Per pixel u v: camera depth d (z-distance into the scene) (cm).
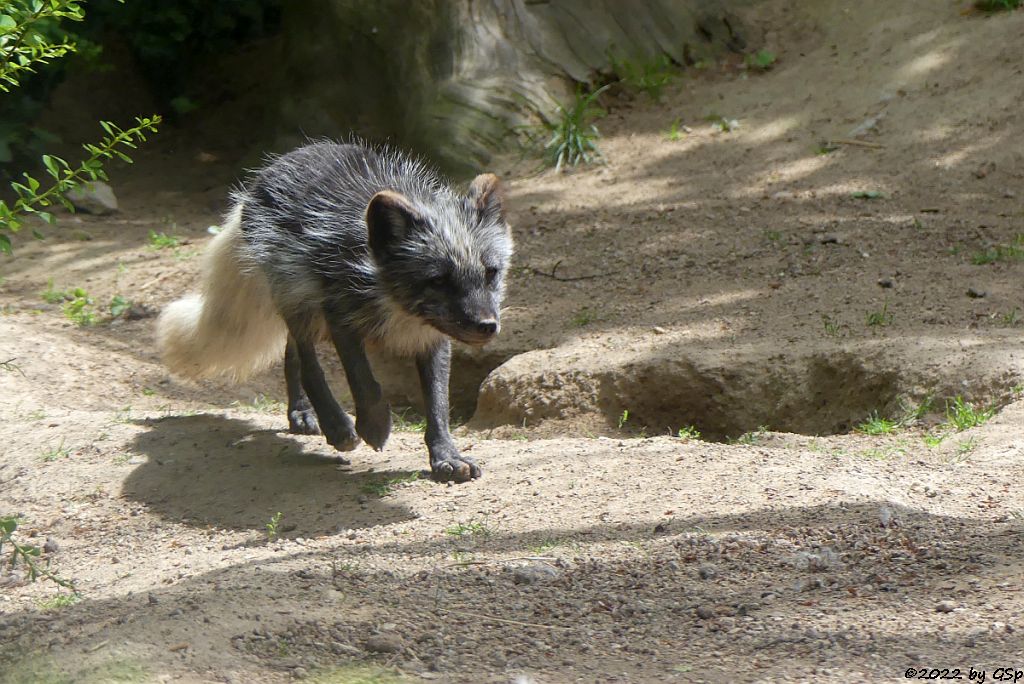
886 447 994
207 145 2289
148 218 2019
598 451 1013
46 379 1336
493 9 2136
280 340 1173
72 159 2188
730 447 1000
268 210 1030
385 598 712
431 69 2094
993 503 826
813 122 1944
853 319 1302
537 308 1500
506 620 679
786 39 2186
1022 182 1677
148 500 977
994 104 1856
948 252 1495
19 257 1830
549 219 1802
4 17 759
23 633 709
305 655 624
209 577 764
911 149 1808
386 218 913
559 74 2112
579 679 589
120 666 607
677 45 2186
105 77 2325
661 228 1708
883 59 2036
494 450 1055
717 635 638
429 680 591
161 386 1373
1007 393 1048
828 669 578
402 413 1402
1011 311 1277
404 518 880
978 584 680
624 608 687
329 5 2175
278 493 968
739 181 1827
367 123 2130
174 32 2327
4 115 2147
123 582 800
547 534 812
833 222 1634
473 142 2003
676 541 775
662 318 1396
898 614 647
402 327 964
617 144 2017
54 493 999
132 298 1642
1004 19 2022
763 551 754
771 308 1379
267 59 2414
